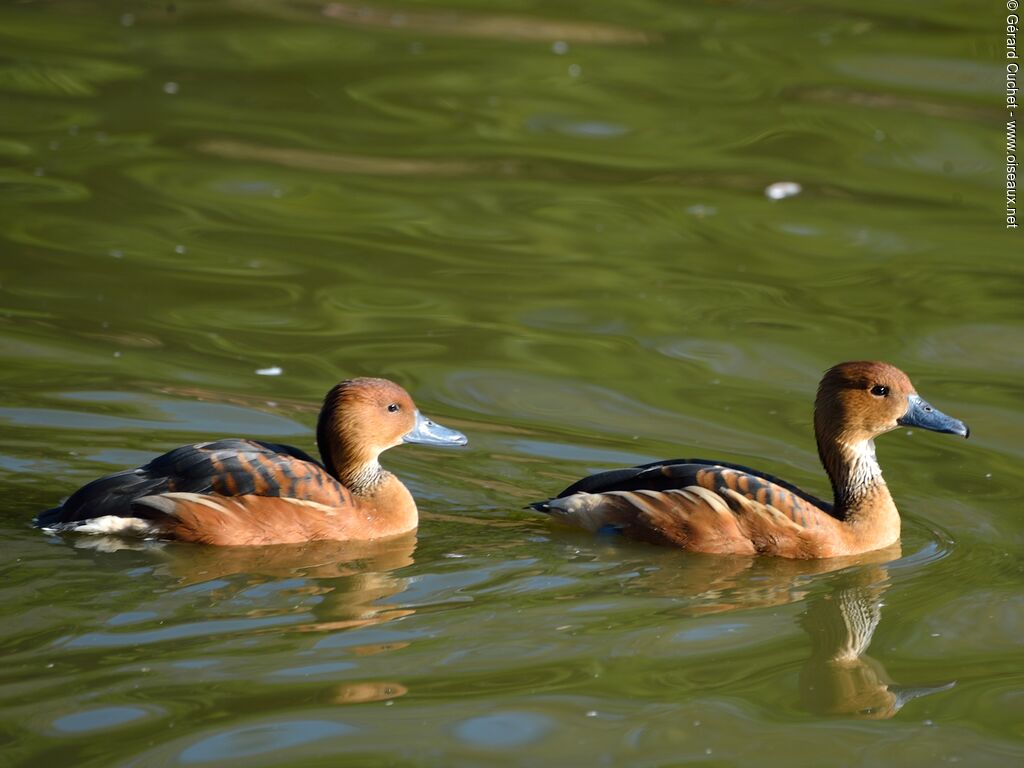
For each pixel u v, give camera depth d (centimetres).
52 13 2894
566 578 1231
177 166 2280
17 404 1516
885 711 1039
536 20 2908
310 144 2383
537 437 1527
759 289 1942
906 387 1327
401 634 1109
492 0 2997
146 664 1042
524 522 1352
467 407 1595
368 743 961
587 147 2400
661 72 2664
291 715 989
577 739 979
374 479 1326
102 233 2030
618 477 1342
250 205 2164
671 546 1304
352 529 1291
